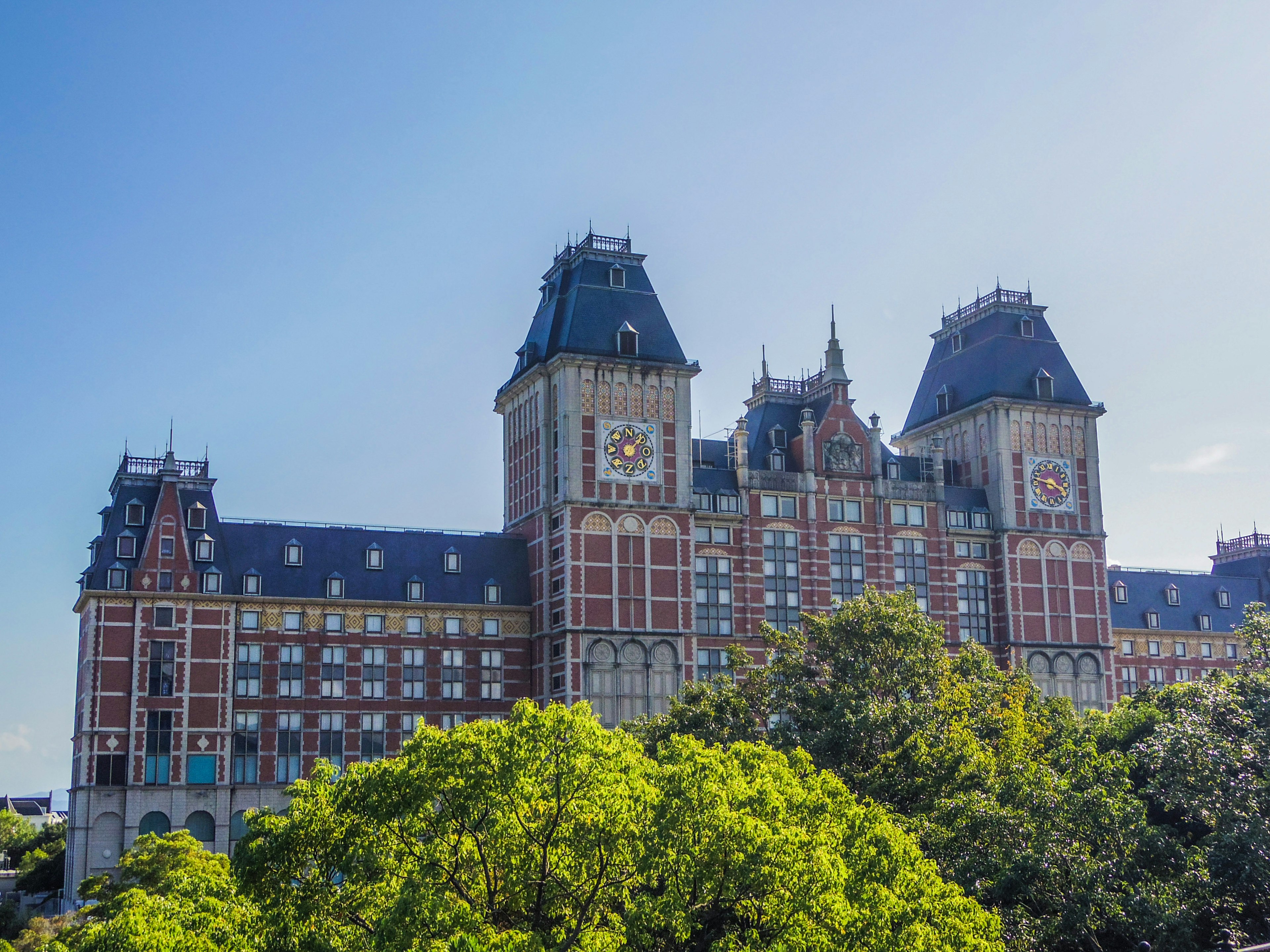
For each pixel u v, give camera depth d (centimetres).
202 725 9150
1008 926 5428
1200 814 5912
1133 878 5550
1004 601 11400
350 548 9944
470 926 3734
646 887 4434
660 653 9975
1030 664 11338
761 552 10606
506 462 11088
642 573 10038
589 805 4122
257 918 3944
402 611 9875
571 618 9731
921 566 11219
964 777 6366
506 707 10056
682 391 10431
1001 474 11569
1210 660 13300
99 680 8975
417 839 4138
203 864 7231
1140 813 5641
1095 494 11888
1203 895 5462
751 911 4344
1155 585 13400
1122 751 7688
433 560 10125
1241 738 6150
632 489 10138
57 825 15712
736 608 10444
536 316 11031
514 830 4138
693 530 10262
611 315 10400
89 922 6062
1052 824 5575
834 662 7338
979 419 11881
